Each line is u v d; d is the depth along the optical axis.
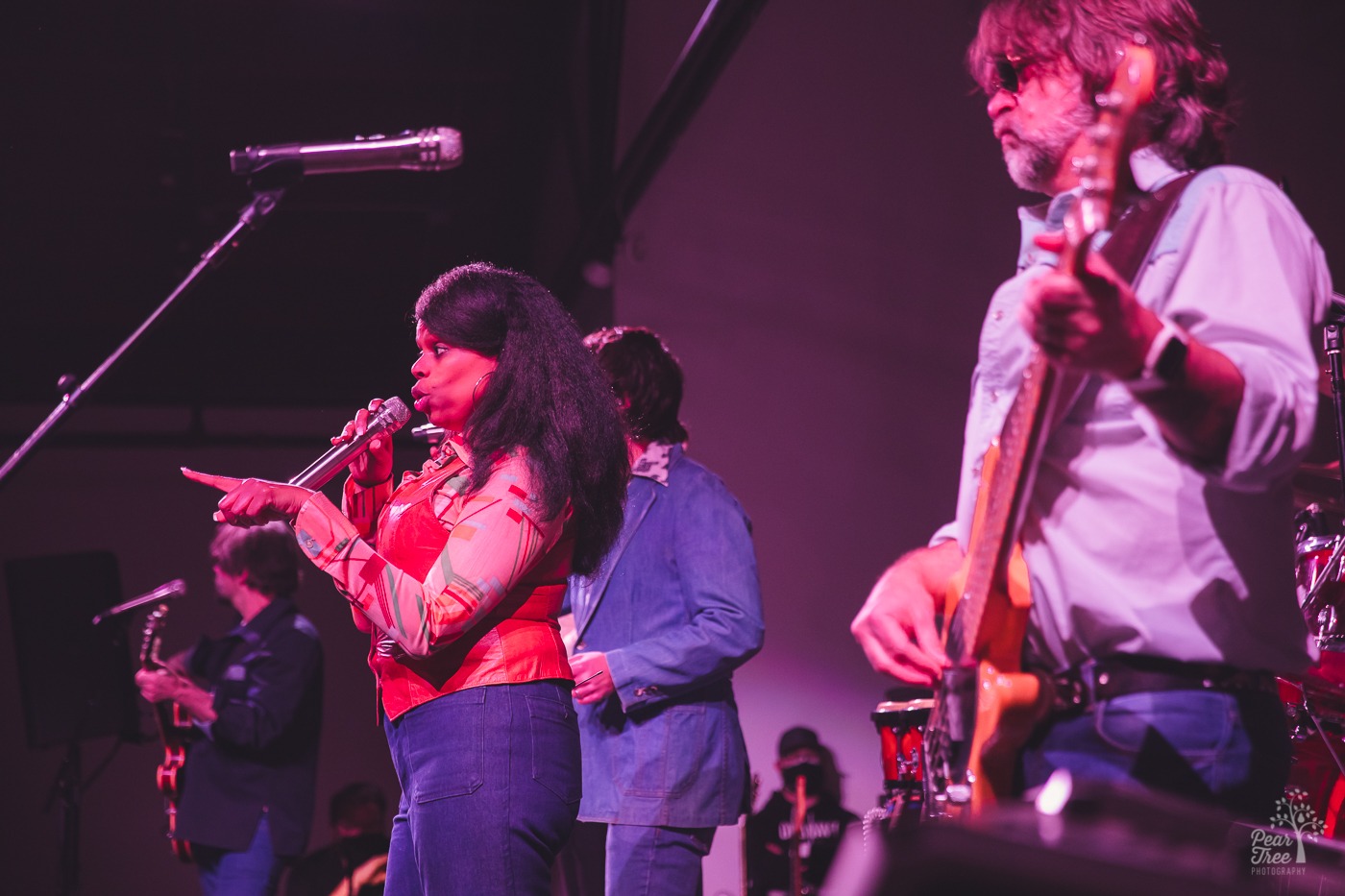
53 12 6.87
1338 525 2.85
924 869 0.53
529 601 1.81
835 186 5.67
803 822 4.68
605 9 5.96
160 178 7.87
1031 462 1.21
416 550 1.81
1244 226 1.25
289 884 6.05
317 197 7.97
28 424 8.89
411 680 1.77
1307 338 1.19
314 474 1.94
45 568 5.58
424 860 1.74
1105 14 1.38
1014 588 1.31
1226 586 1.26
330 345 9.12
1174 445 1.14
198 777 3.80
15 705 8.66
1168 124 1.39
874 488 5.47
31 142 7.55
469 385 1.86
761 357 5.66
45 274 8.39
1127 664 1.29
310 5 7.04
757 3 4.27
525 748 1.75
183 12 6.98
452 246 8.62
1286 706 2.07
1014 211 5.30
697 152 5.91
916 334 5.47
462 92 7.66
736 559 2.47
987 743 1.30
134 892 8.49
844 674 5.43
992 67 1.47
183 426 9.16
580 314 7.27
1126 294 1.03
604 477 1.87
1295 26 4.53
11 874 8.44
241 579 4.22
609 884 2.38
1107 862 0.54
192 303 8.65
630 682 2.34
